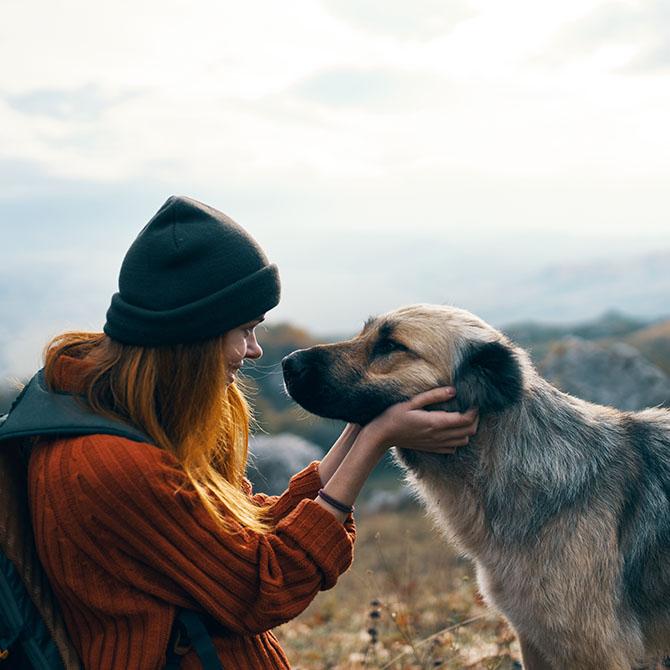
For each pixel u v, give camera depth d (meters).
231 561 2.45
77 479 2.34
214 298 2.46
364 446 2.80
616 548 3.50
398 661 4.94
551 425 3.65
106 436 2.41
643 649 3.62
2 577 2.37
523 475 3.52
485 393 3.43
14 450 2.54
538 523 3.50
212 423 2.59
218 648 2.57
